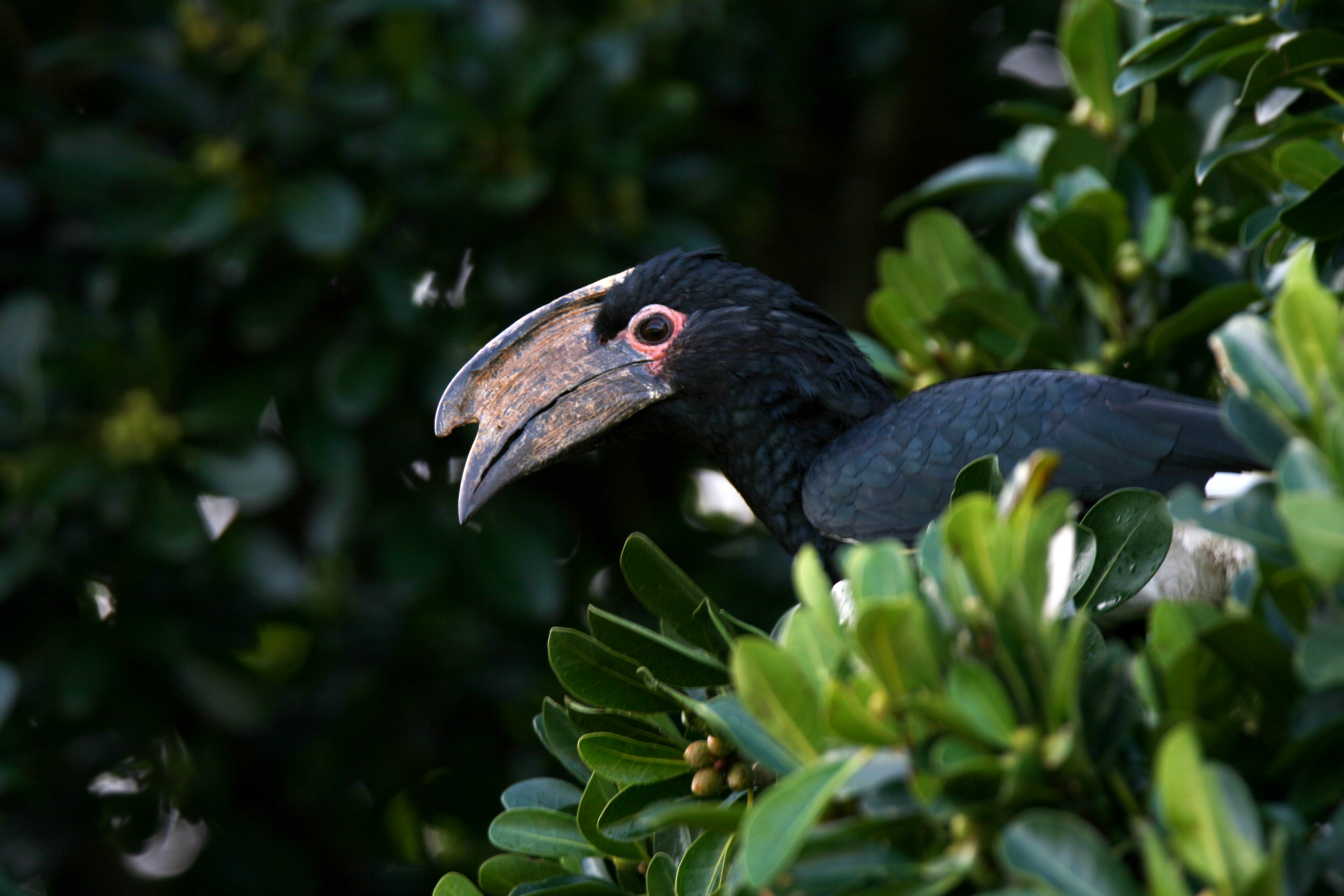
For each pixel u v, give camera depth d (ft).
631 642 15.93
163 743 39.29
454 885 16.83
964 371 26.40
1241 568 20.54
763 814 11.94
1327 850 11.96
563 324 25.44
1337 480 12.10
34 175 35.78
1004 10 43.14
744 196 43.98
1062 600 12.78
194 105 36.11
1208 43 20.17
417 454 37.58
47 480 34.45
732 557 39.52
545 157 36.50
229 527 36.58
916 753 12.44
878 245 44.01
